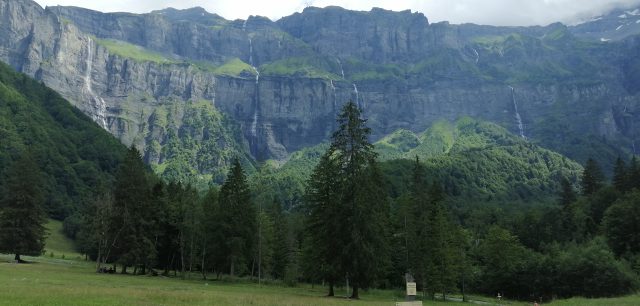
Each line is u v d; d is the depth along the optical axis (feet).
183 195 319.47
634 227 326.65
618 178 498.69
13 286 126.41
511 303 265.13
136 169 277.03
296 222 446.19
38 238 288.71
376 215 185.47
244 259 271.08
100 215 267.59
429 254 266.36
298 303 131.23
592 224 410.31
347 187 185.88
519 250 356.59
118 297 115.96
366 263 178.40
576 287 281.95
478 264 390.21
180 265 345.72
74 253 474.90
